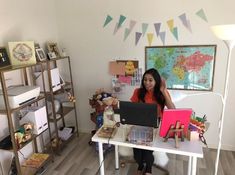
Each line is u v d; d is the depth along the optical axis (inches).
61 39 127.3
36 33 109.0
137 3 110.4
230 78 107.0
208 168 101.8
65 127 132.4
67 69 131.3
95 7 117.3
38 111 94.4
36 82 104.9
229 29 53.5
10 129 81.0
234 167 102.3
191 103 115.6
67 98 120.6
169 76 114.8
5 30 90.7
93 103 117.3
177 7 105.5
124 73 121.3
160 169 100.0
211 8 101.7
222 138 116.3
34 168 95.1
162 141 72.6
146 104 67.1
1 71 75.9
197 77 111.0
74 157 113.6
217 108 112.7
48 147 114.3
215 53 106.0
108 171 101.5
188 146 69.2
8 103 79.0
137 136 73.9
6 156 93.4
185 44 108.9
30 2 103.9
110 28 117.7
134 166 104.8
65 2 121.0
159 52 113.2
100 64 124.9
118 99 123.6
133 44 116.2
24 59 90.9
